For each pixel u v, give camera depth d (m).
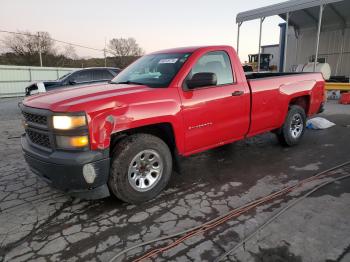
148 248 2.51
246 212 3.05
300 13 15.32
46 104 3.02
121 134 3.29
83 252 2.48
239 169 4.36
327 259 2.28
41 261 2.38
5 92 22.91
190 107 3.56
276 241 2.52
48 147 3.04
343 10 14.41
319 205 3.13
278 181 3.84
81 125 2.79
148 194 3.33
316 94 5.68
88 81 10.82
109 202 3.40
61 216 3.11
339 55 16.78
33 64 45.41
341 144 5.56
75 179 2.83
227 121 4.07
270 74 5.91
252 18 14.39
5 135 7.16
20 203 3.42
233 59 4.20
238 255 2.36
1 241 2.67
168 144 3.70
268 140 5.98
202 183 3.87
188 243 2.55
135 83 3.85
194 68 3.72
